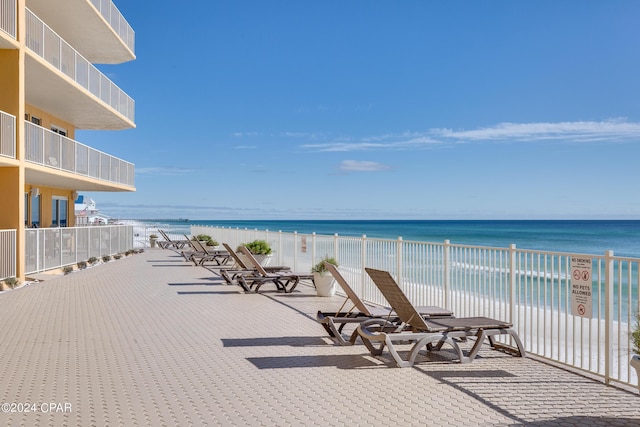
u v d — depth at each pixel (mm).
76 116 26641
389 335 6957
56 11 22281
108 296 13438
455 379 6359
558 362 6980
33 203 24844
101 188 28516
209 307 11711
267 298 13109
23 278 16406
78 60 21391
